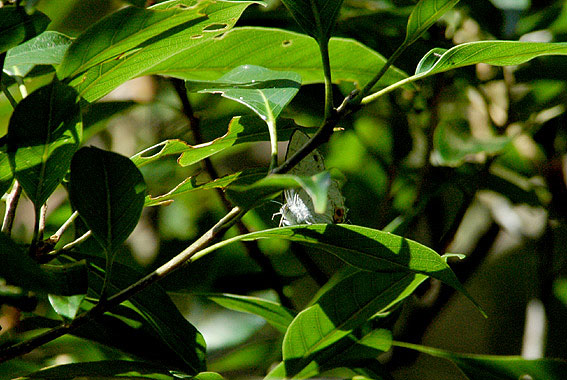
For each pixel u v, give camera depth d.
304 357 1.65
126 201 1.54
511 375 1.67
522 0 1.92
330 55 1.69
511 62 1.58
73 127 1.55
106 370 1.58
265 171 1.63
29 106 1.53
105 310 1.54
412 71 1.84
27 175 1.55
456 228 1.89
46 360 1.78
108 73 1.60
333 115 1.55
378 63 1.70
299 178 1.49
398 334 1.87
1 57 1.56
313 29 1.56
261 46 1.66
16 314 1.70
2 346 1.65
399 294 1.64
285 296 1.84
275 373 1.65
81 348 1.79
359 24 1.84
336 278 1.72
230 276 1.84
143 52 1.59
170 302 1.62
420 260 1.59
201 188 1.63
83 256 1.60
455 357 1.68
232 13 1.58
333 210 1.67
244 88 1.61
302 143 1.63
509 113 1.96
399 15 1.84
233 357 1.80
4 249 1.51
